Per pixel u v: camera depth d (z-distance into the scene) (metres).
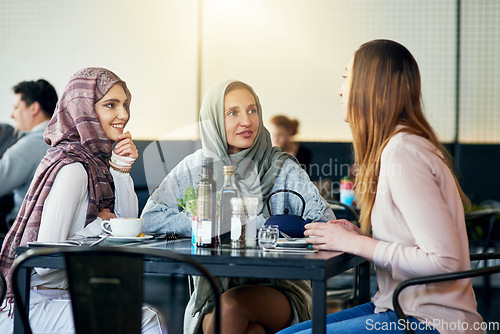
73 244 1.87
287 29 6.93
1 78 6.80
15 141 3.88
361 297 2.28
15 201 3.58
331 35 6.87
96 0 6.84
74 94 2.38
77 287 1.42
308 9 6.89
